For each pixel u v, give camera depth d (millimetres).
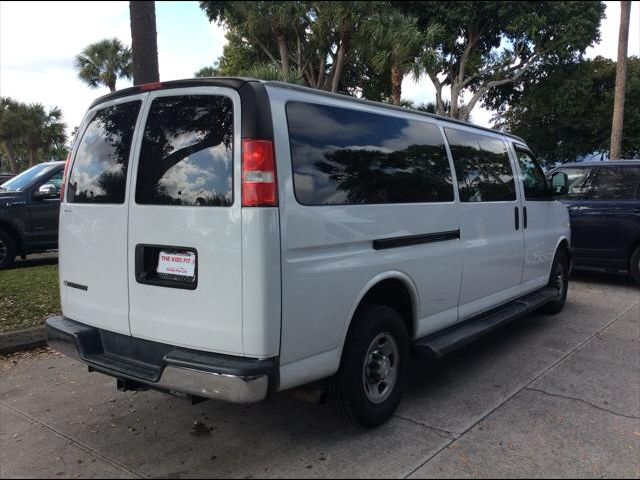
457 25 18766
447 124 4598
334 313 3256
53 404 4066
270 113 2977
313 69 13875
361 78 15531
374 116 3740
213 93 3088
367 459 3268
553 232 6453
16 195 8570
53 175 9039
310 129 3213
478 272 4781
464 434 3600
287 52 13312
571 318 6715
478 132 5102
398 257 3754
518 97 25250
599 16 20219
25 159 39562
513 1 18547
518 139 6031
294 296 3002
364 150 3561
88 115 3777
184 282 3076
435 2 17672
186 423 3756
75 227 3654
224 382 2836
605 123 25391
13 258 8617
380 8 11859
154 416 3867
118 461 3244
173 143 3195
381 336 3625
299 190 3055
